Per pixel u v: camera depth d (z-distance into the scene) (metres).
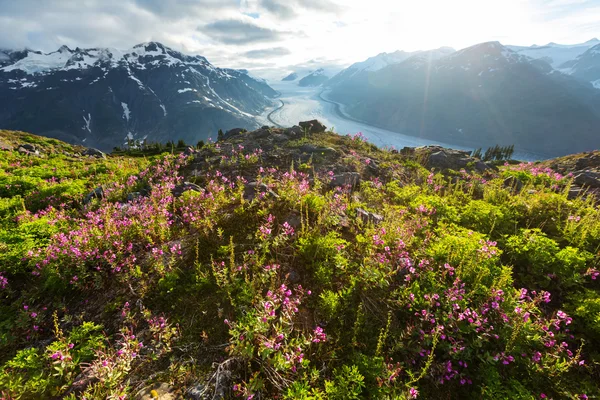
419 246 7.32
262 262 6.25
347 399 4.11
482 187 12.90
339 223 8.05
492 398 4.46
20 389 4.41
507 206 10.30
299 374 4.48
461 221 9.32
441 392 4.68
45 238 8.55
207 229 7.42
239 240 7.14
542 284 6.64
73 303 6.34
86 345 5.07
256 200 8.34
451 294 5.49
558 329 5.59
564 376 4.93
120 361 4.41
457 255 6.75
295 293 5.86
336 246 6.65
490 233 8.20
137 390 4.26
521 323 5.15
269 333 4.94
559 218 9.34
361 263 6.66
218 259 6.56
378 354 4.87
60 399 4.29
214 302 5.61
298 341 4.68
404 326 5.48
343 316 5.49
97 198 12.14
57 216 10.47
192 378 4.43
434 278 6.25
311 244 6.69
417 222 8.20
